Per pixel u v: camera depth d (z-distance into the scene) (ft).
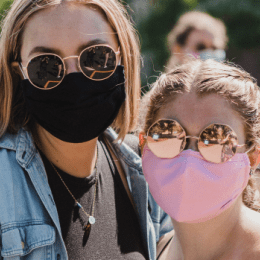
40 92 5.19
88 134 5.38
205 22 12.40
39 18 4.99
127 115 6.20
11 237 4.79
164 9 23.20
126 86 6.01
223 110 4.99
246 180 5.34
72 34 5.01
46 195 5.17
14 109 5.51
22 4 5.07
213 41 12.32
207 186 5.04
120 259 5.51
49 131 5.37
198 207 5.14
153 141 5.29
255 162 5.41
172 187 5.18
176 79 5.30
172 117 5.19
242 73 5.39
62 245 5.09
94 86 5.27
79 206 5.45
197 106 5.03
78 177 5.55
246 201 5.95
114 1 5.70
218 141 4.93
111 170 6.23
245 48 23.38
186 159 5.07
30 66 5.09
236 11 22.91
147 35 22.84
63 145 5.41
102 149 6.34
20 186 5.09
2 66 5.23
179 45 12.63
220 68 5.32
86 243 5.32
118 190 6.13
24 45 5.12
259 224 5.08
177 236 5.58
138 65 6.40
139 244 5.99
